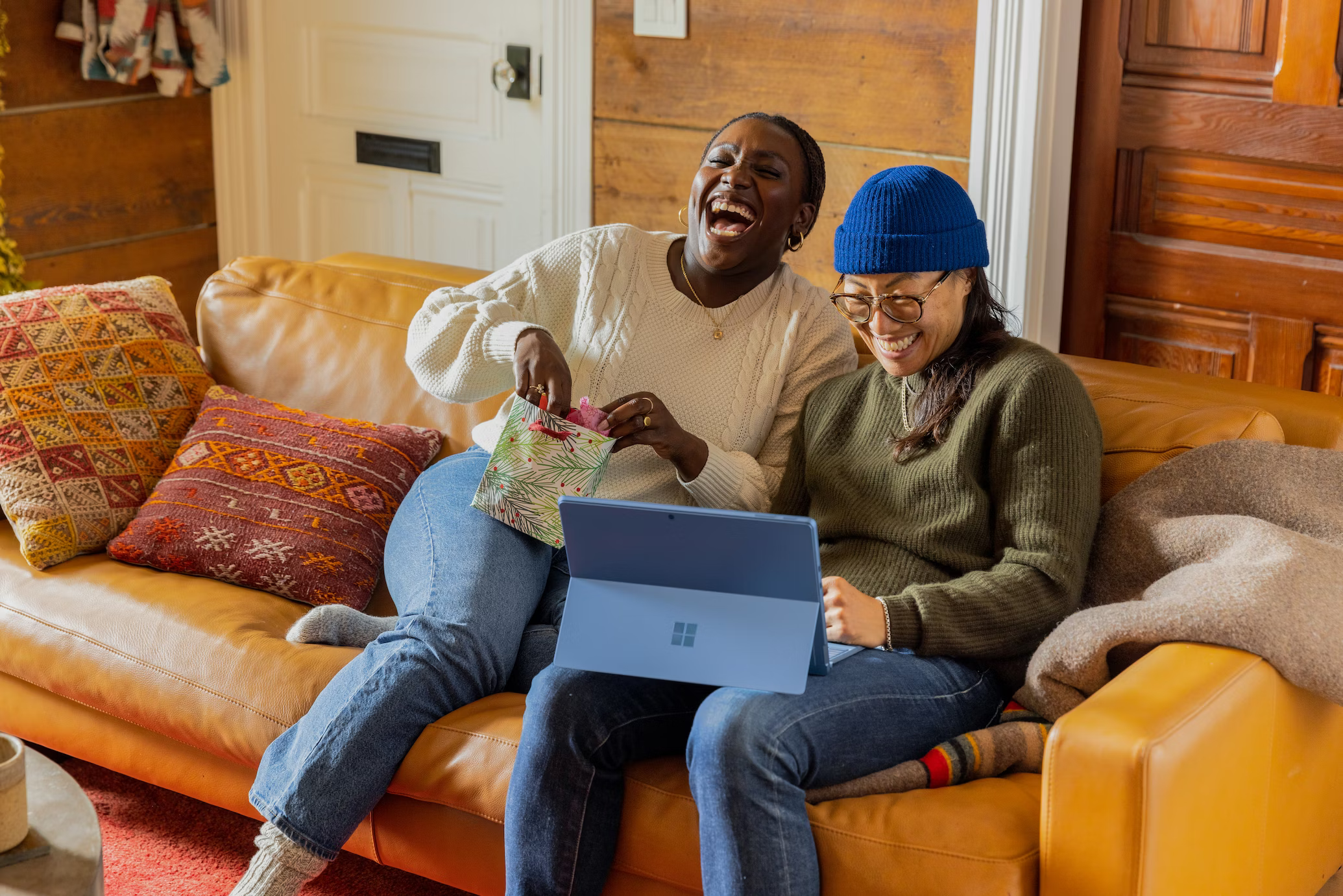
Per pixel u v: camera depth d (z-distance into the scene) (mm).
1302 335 2662
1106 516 1756
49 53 3490
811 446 1869
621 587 1598
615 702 1569
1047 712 1576
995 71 2725
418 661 1708
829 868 1455
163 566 2078
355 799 1649
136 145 3758
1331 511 1654
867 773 1540
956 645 1583
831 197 3041
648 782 1576
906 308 1692
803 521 1448
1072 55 2719
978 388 1693
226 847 2035
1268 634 1479
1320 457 1689
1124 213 2814
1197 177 2705
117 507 2162
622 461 1953
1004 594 1580
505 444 1856
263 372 2418
